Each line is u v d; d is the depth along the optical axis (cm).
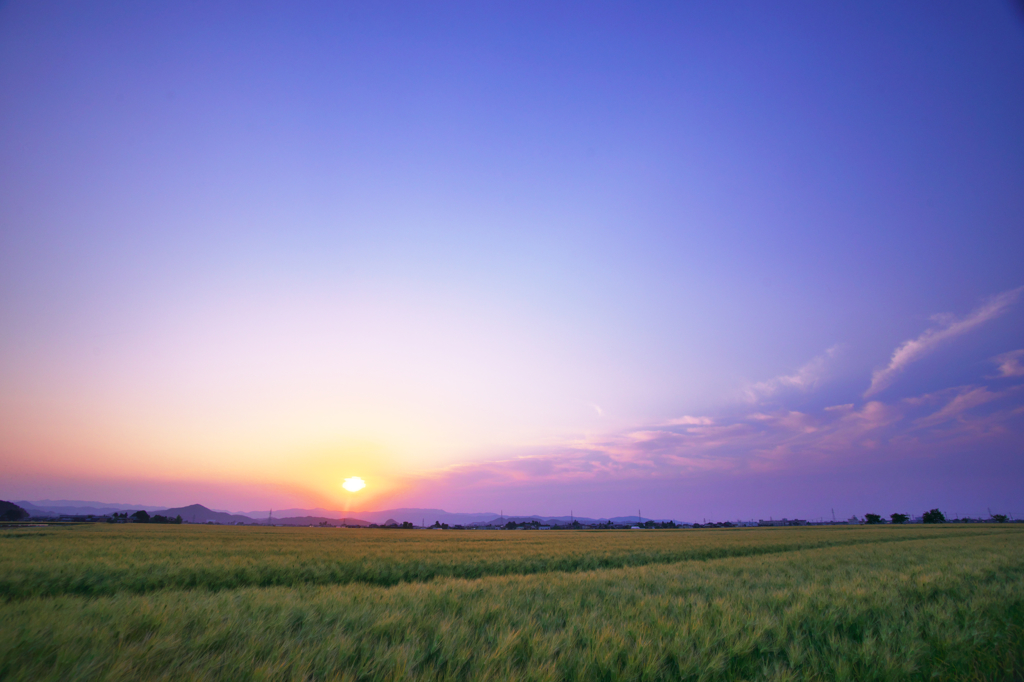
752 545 3044
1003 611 795
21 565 1345
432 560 1833
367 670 506
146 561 1590
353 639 587
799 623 739
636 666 526
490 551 2367
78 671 462
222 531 5566
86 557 1648
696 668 536
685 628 651
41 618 606
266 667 476
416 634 620
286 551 2161
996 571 1352
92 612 672
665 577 1277
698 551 2480
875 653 578
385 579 1444
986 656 590
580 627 671
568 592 1004
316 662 512
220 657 511
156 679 462
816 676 545
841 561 1795
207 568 1429
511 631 629
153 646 526
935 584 1080
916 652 581
